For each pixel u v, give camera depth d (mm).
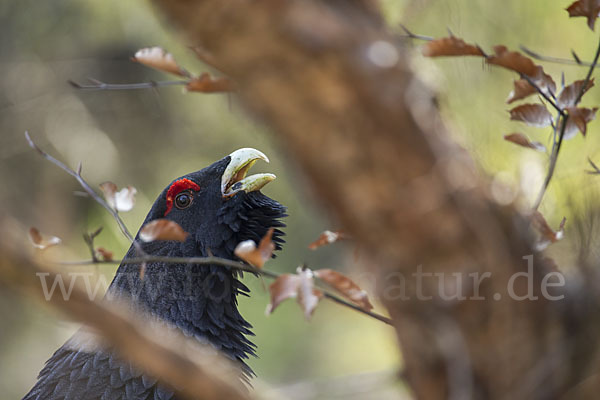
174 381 2654
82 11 15008
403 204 2559
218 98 14602
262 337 15203
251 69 2566
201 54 2902
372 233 2629
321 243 4020
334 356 14852
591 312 2656
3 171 15672
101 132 15812
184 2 2580
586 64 4512
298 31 2494
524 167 3826
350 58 2496
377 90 2500
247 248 3699
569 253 3010
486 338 2611
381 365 14125
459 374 2621
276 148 2814
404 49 2686
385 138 2527
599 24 7527
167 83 4367
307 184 2703
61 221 15148
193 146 15438
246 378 7234
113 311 2520
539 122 4660
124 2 14055
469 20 7707
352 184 2578
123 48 15320
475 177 2643
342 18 2545
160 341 2619
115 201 4609
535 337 2623
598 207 3055
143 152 15773
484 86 6695
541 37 7762
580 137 6293
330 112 2529
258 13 2525
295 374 14758
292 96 2539
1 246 2309
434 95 2637
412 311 2668
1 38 15625
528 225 2779
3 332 14492
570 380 2613
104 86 4559
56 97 15930
